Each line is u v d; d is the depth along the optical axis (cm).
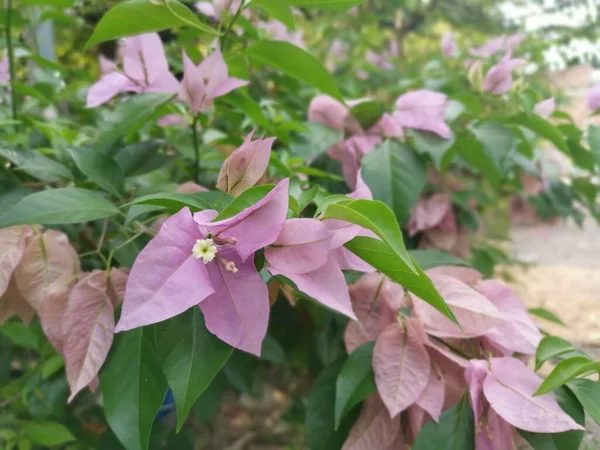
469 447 21
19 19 37
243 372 33
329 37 72
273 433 59
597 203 54
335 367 25
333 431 24
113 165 26
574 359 19
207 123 38
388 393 21
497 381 20
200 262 17
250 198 17
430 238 41
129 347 20
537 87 59
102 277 21
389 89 51
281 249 17
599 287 62
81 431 37
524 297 60
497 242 73
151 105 26
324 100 35
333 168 39
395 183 30
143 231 23
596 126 36
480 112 37
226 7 32
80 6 51
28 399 35
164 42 59
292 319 38
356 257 20
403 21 96
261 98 48
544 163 45
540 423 19
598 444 22
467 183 50
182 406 17
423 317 23
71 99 48
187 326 19
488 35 93
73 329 20
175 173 40
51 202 20
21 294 23
